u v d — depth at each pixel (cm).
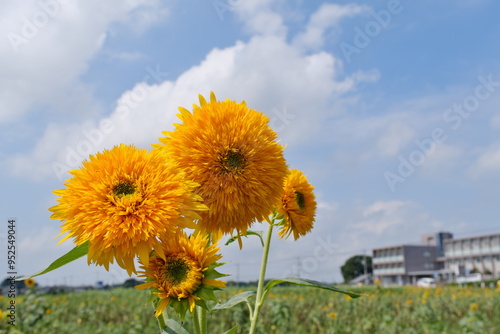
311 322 377
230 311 339
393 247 2612
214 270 52
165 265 51
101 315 410
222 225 55
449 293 564
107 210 47
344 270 2834
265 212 57
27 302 305
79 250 49
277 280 64
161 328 52
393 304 457
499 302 448
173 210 47
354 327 363
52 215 48
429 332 334
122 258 48
